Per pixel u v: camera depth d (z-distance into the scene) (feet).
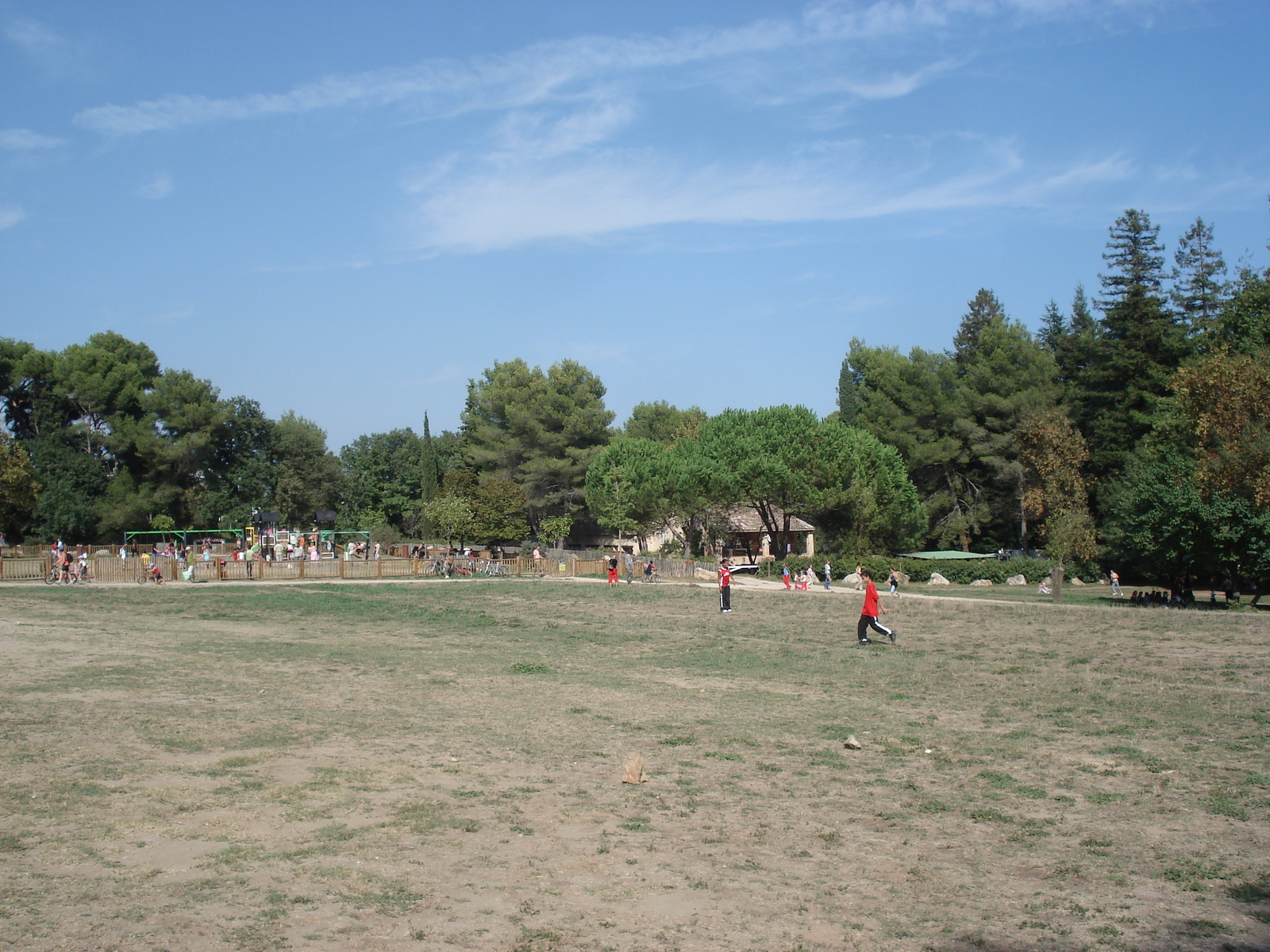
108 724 44.34
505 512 264.72
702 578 204.33
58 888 24.23
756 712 53.16
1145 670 69.56
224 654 73.05
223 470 315.58
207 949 20.92
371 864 26.96
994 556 233.55
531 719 50.16
